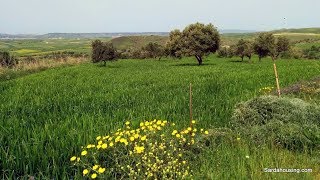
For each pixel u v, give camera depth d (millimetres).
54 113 13930
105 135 10305
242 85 23609
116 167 8492
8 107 15250
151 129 9930
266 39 78188
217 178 7973
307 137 10375
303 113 11633
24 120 12320
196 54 66938
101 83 27719
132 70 46656
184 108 14594
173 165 8422
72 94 20859
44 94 20750
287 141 10305
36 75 36438
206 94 19500
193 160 9359
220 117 13383
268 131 10758
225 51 103312
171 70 45125
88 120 11914
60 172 8453
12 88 23891
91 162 8922
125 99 17234
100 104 16125
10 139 9828
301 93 19328
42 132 10211
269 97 12398
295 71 33938
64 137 10242
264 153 9336
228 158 9078
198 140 10336
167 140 9727
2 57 53719
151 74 37562
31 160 8648
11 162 8555
